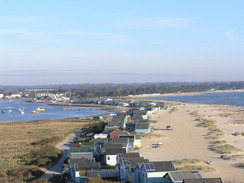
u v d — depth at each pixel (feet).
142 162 183.62
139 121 450.71
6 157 276.21
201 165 220.23
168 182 155.63
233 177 189.67
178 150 279.90
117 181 176.04
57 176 206.59
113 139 276.82
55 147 304.91
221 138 338.13
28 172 215.10
